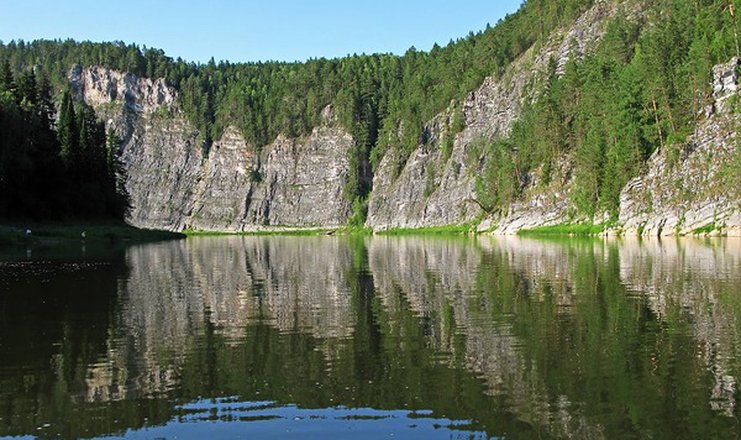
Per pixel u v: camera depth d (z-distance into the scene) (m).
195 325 25.88
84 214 115.81
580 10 179.38
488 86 199.50
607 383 17.06
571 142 137.25
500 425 14.49
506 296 32.38
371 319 26.77
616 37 144.38
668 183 98.81
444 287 36.97
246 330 24.83
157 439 14.10
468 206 173.00
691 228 90.44
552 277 40.44
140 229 133.38
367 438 14.00
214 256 70.88
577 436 13.77
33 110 105.44
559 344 21.33
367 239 143.12
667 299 29.73
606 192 110.44
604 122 120.44
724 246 65.56
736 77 99.19
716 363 18.53
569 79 144.00
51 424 14.98
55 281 41.12
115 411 15.81
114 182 136.25
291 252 81.69
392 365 19.36
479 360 19.62
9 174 89.56
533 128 150.12
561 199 129.12
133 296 34.38
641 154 108.19
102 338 23.48
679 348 20.30
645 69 111.75
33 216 97.69
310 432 14.38
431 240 119.56
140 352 21.38
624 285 35.19
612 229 104.75
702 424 14.20
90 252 70.31
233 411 15.73
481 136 189.00
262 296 34.38
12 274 45.00
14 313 28.80
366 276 44.94
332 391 17.08
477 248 79.44
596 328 23.62
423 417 15.12
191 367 19.53
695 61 107.75
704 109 102.00
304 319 27.06
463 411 15.41
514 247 78.69
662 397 15.89
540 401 15.90
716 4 118.69
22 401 16.55
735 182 87.44
